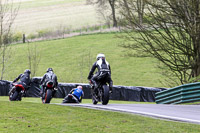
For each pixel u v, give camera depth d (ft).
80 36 646.33
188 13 237.45
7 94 277.23
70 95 188.03
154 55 260.01
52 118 91.45
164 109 131.44
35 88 276.82
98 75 142.00
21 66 479.41
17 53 548.72
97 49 546.67
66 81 400.47
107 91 139.95
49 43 612.70
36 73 439.22
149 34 257.96
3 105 107.96
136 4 258.78
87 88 271.49
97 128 81.30
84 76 424.05
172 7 238.27
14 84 163.94
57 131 76.23
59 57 519.19
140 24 259.39
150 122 93.09
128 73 424.87
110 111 113.39
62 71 449.48
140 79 396.98
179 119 100.63
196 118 104.68
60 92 274.77
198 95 171.01
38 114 96.02
